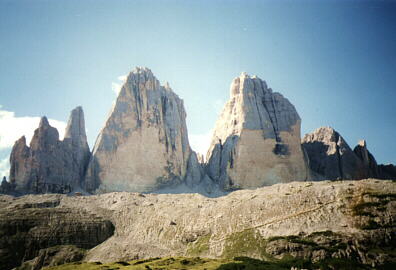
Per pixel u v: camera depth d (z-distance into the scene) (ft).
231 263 392.68
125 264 429.38
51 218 529.45
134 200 617.62
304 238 426.92
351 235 413.80
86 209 581.53
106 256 469.57
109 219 563.48
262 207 506.07
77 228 520.83
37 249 483.10
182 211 554.87
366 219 430.20
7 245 473.26
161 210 570.05
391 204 440.45
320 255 398.21
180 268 389.80
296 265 381.19
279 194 529.04
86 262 446.60
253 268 374.84
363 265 378.12
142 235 526.16
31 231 501.56
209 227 504.02
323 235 422.00
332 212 456.45
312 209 471.62
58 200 606.96
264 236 452.76
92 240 514.68
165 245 497.46
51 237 499.10
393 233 407.85
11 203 581.94
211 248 465.06
